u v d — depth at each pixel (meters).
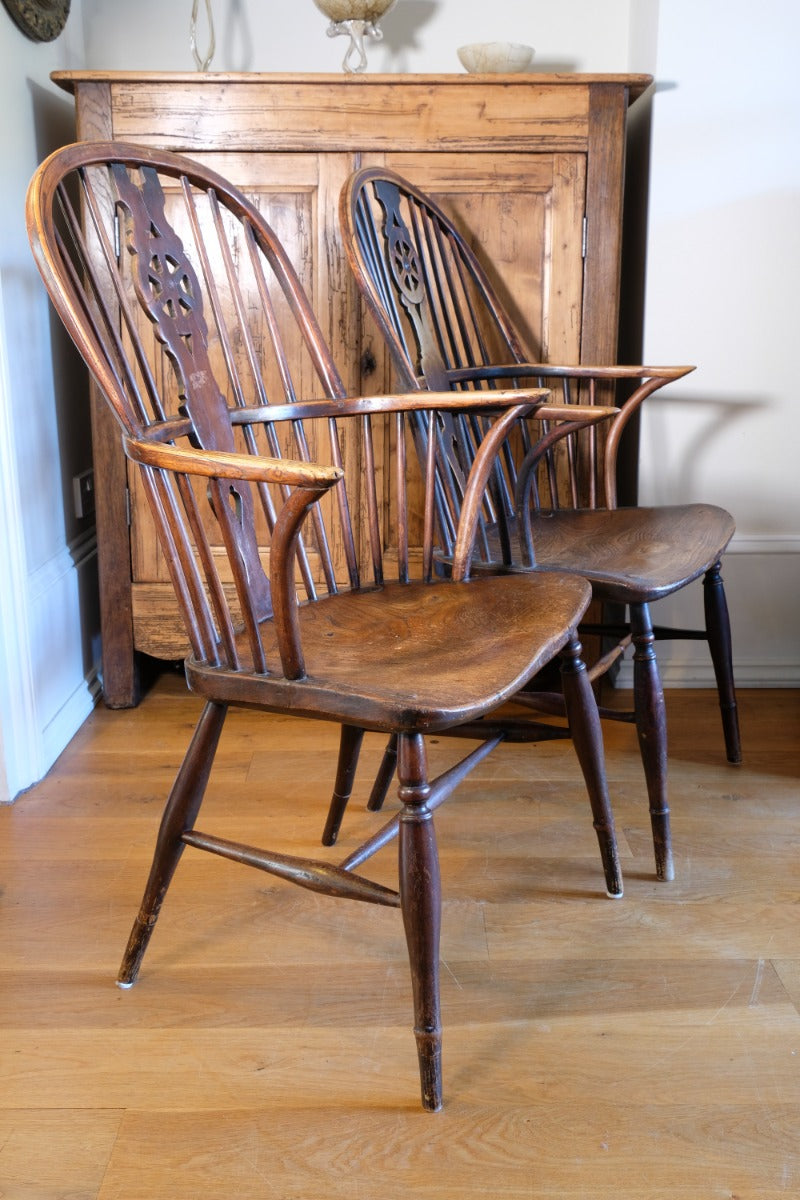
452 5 2.58
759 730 2.29
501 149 2.19
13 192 2.06
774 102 2.28
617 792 2.00
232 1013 1.39
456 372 1.97
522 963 1.49
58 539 2.34
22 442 2.09
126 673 2.39
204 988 1.44
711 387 2.41
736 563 2.49
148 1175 1.13
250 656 1.36
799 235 2.33
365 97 2.16
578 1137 1.18
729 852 1.78
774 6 2.24
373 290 1.75
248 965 1.50
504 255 2.25
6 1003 1.41
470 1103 1.23
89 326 1.31
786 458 2.44
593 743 1.57
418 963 1.19
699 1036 1.34
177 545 1.30
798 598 2.51
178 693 2.53
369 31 2.37
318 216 2.22
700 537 1.82
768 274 2.35
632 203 2.54
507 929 1.57
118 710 2.41
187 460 1.17
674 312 2.38
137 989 1.44
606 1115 1.21
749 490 2.46
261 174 2.20
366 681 1.21
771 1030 1.35
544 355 2.29
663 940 1.54
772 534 2.48
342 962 1.50
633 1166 1.14
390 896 1.25
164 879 1.40
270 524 1.56
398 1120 1.21
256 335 2.28
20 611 1.97
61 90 2.40
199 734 1.34
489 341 2.29
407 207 2.19
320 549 1.61
